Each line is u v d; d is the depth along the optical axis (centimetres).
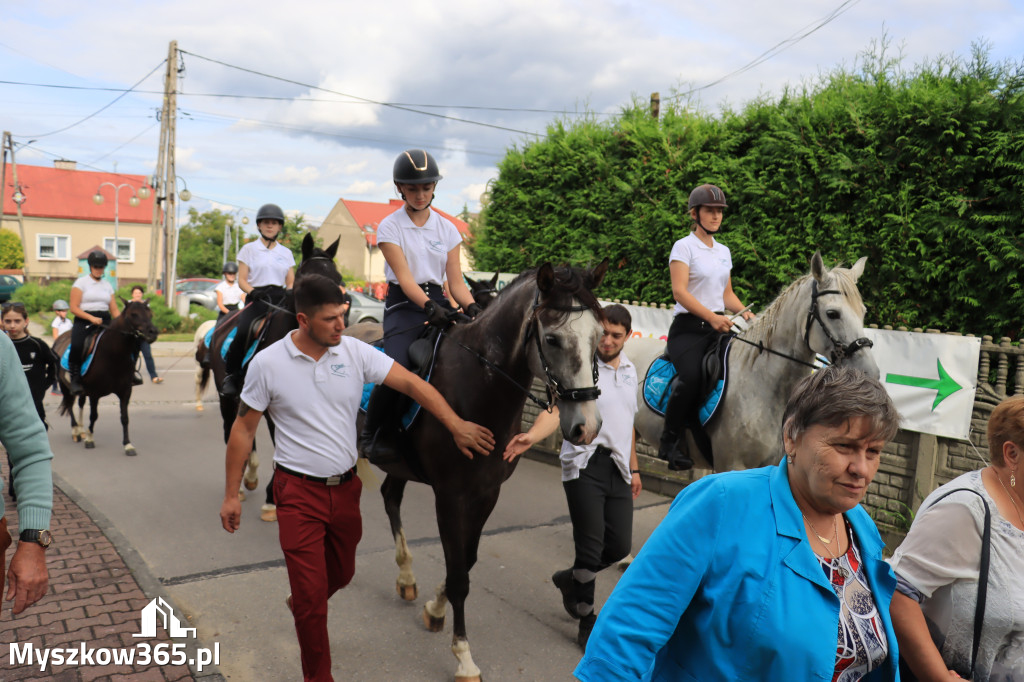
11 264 4325
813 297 439
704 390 493
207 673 348
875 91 652
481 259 1067
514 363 347
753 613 151
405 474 409
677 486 714
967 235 580
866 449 150
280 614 427
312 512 308
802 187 675
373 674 369
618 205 852
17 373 227
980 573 187
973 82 588
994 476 200
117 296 1205
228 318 702
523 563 530
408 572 453
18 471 227
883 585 166
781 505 157
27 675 336
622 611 158
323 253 585
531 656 392
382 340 433
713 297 521
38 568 221
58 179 4681
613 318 393
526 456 880
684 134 795
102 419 1040
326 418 309
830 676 150
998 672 192
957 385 516
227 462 314
